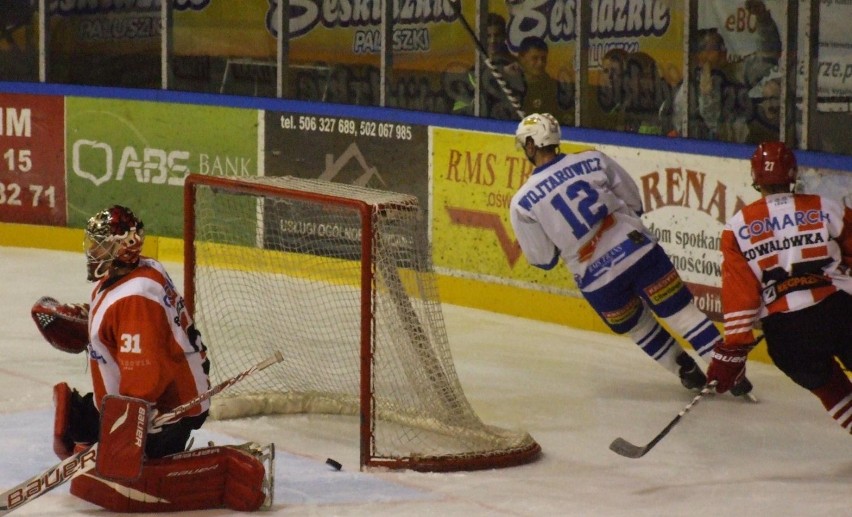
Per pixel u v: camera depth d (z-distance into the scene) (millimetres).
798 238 15031
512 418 18250
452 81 29250
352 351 20609
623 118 26969
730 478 15633
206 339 19703
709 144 21812
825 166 20547
